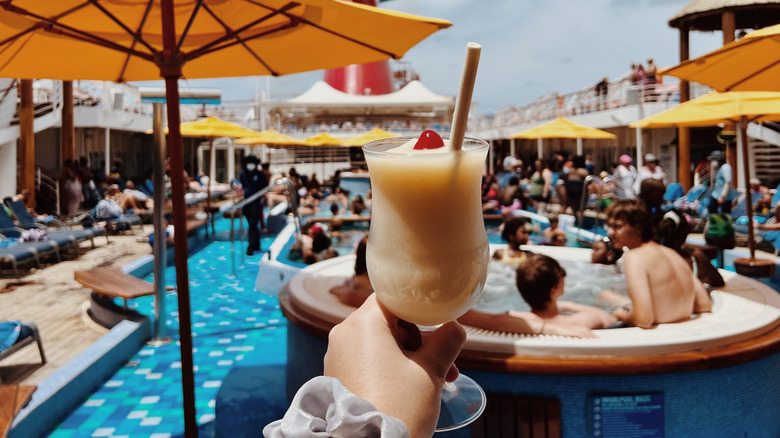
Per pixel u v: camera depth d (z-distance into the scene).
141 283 5.12
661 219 3.61
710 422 2.40
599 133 15.22
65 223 10.41
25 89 11.28
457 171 0.89
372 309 0.90
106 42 2.33
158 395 3.65
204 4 2.76
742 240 7.84
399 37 2.73
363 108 34.88
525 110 24.83
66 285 6.60
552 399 2.34
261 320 5.46
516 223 5.43
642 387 2.32
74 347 4.33
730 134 6.84
